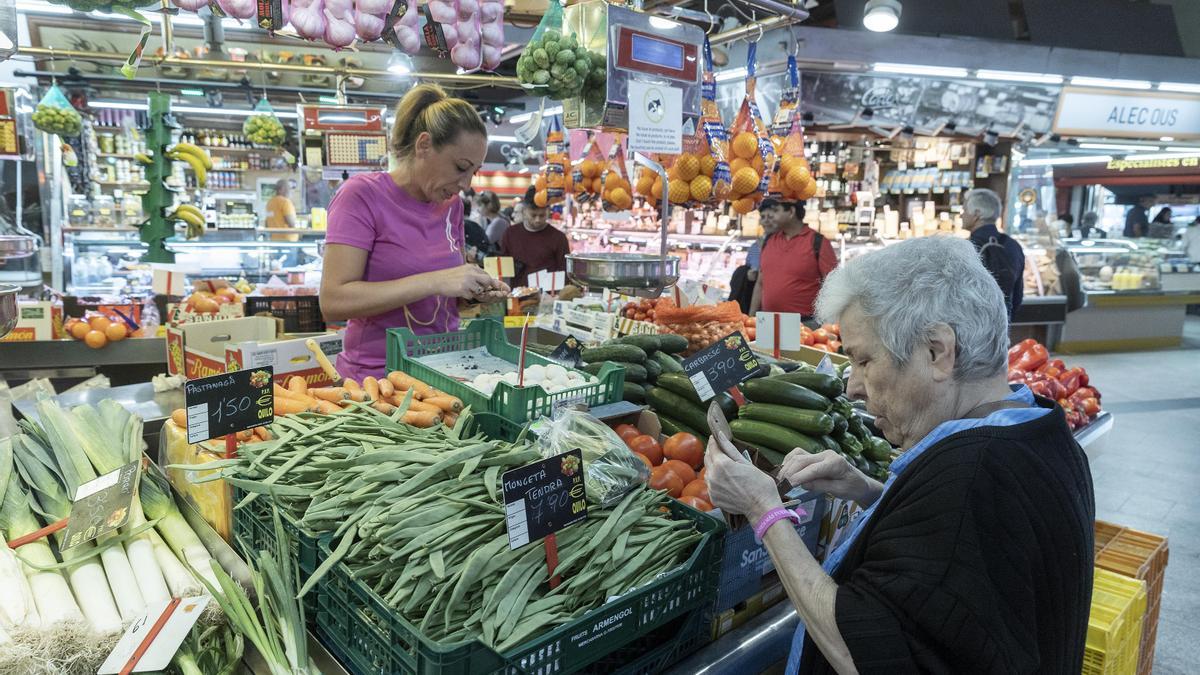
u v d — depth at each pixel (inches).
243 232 254.5
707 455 49.0
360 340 89.5
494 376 76.1
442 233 91.4
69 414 70.6
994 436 39.3
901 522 38.7
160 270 166.1
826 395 75.6
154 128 182.2
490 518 49.6
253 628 47.3
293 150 310.5
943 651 36.1
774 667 58.0
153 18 214.5
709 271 297.9
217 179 312.8
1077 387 134.1
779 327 102.3
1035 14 321.4
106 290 229.6
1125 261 378.0
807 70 272.7
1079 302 332.5
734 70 280.1
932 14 302.0
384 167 216.4
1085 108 319.9
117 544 56.3
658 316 117.4
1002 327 41.4
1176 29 344.5
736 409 78.5
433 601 43.3
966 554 36.1
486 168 476.4
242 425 60.2
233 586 49.2
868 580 38.4
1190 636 120.8
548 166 178.4
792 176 120.6
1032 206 342.0
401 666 43.0
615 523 51.4
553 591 46.7
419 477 52.9
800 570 43.1
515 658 41.9
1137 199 477.4
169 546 58.9
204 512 64.6
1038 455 39.4
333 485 53.7
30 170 240.8
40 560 52.9
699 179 107.6
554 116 178.2
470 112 80.7
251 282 243.1
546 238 217.6
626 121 91.4
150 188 186.1
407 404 67.2
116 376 166.2
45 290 187.8
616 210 131.6
